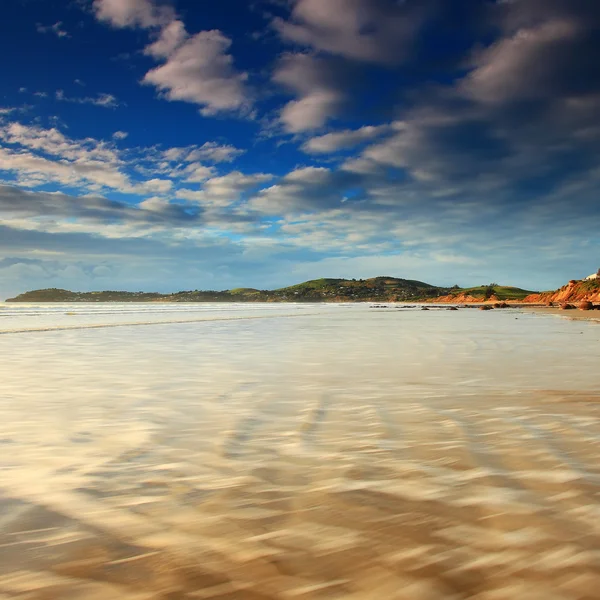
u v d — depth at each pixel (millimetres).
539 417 5703
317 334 21016
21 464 4047
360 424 5449
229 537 2686
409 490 3381
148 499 3258
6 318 36531
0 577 2273
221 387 7953
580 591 2129
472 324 29016
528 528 2756
